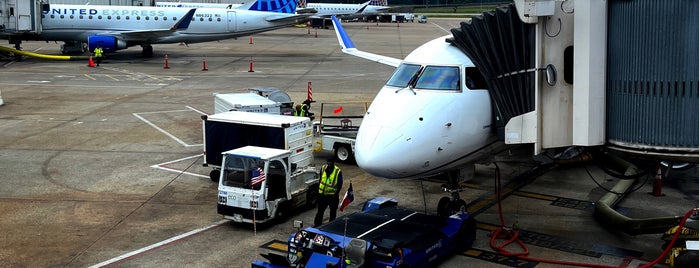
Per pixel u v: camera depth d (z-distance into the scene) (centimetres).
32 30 5591
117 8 6056
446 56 1552
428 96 1487
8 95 3994
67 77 4888
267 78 4944
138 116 3347
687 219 1416
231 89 4331
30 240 1596
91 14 5950
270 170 1711
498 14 1480
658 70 1282
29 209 1847
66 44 6341
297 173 1817
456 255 1509
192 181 2173
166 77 4972
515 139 1462
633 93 1327
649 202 1931
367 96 4062
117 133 2936
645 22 1288
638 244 1579
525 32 1441
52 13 5850
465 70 1515
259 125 2008
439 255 1426
